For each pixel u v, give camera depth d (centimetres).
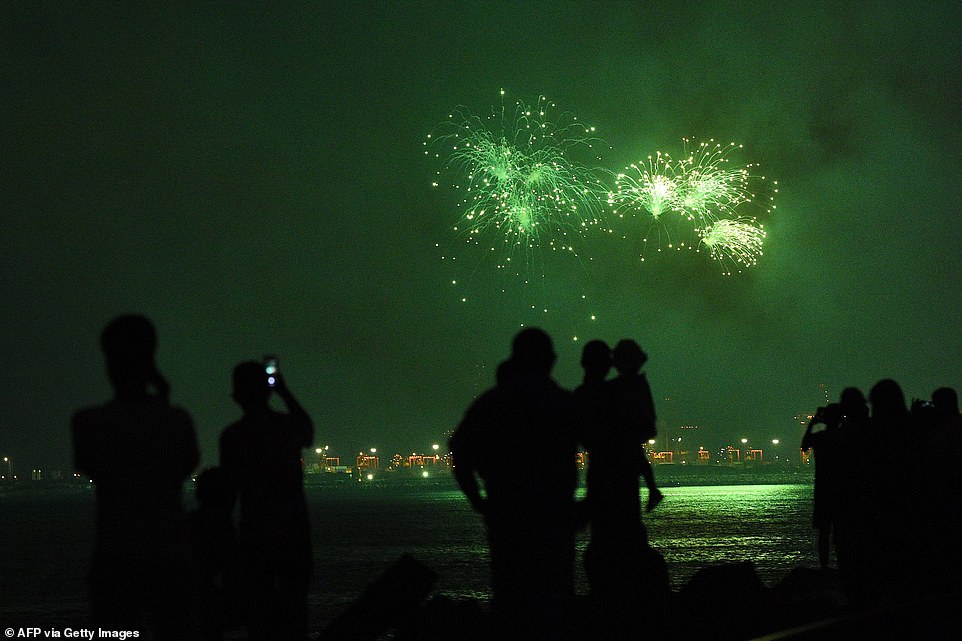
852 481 1076
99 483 612
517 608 718
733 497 13175
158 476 613
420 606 992
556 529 727
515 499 727
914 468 1060
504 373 799
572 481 746
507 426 733
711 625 1049
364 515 9575
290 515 880
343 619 874
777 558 2912
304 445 898
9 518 11800
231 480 883
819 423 1465
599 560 989
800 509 8244
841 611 1068
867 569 1058
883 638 604
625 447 984
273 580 880
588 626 973
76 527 8644
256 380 889
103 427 610
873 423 1076
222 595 912
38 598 2353
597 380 1008
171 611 614
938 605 659
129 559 600
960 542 1102
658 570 1017
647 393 1007
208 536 927
